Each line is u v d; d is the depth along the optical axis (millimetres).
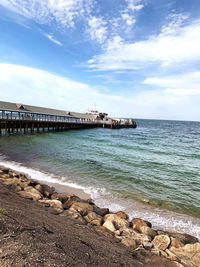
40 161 14125
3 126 29047
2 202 4941
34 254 2811
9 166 12492
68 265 2830
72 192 8945
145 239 5230
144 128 76062
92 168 13070
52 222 4691
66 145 21328
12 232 3279
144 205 8109
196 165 15742
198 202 8711
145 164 15086
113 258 3701
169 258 4473
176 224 6711
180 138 40062
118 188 9852
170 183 11117
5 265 2436
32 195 7320
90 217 6258
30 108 35750
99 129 52344
